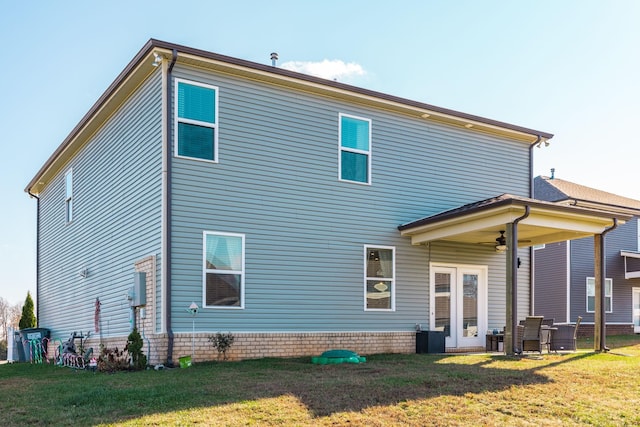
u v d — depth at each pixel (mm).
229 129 11711
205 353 10938
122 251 12844
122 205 13016
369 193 13445
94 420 6258
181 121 11172
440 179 14594
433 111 14312
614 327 24406
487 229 12469
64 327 17328
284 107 12461
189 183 11141
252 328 11547
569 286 23031
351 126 13383
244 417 6328
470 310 14773
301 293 12219
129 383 8375
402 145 14109
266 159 12094
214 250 11297
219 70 11656
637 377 8789
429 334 13336
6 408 7184
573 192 23625
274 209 12086
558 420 6488
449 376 8695
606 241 24828
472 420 6430
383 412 6645
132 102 12750
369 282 13227
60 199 18672
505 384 8156
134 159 12422
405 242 13891
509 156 15961
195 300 10969
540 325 12031
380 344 13141
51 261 19406
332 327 12523
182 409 6641
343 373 9141
